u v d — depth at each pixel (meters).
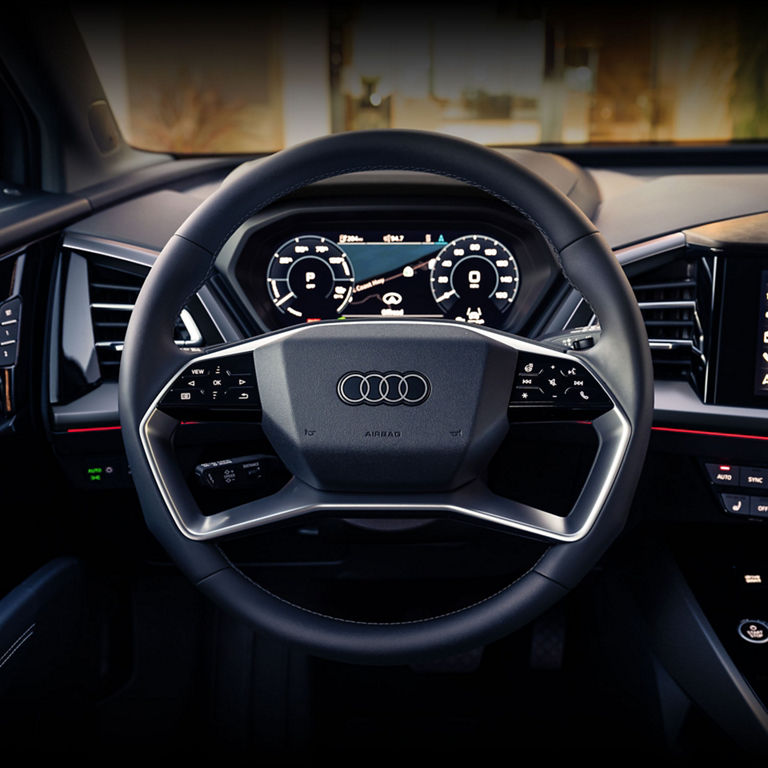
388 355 1.02
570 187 1.53
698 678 1.43
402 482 1.04
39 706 1.31
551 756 1.57
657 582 1.50
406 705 1.68
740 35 1.74
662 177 1.73
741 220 1.36
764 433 1.32
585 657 1.72
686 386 1.36
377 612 1.67
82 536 1.53
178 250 1.00
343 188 1.34
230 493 1.26
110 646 1.65
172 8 1.73
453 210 1.35
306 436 1.03
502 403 1.04
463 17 1.66
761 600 1.44
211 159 1.83
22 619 1.24
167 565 1.57
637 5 1.74
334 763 1.58
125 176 1.70
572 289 1.33
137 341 1.01
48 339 1.41
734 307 1.30
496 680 1.73
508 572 1.42
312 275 1.39
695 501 1.41
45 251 1.41
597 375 1.02
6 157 1.63
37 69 1.53
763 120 1.77
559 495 1.35
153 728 1.62
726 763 1.47
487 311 1.40
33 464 1.39
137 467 1.03
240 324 1.35
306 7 1.67
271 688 1.65
